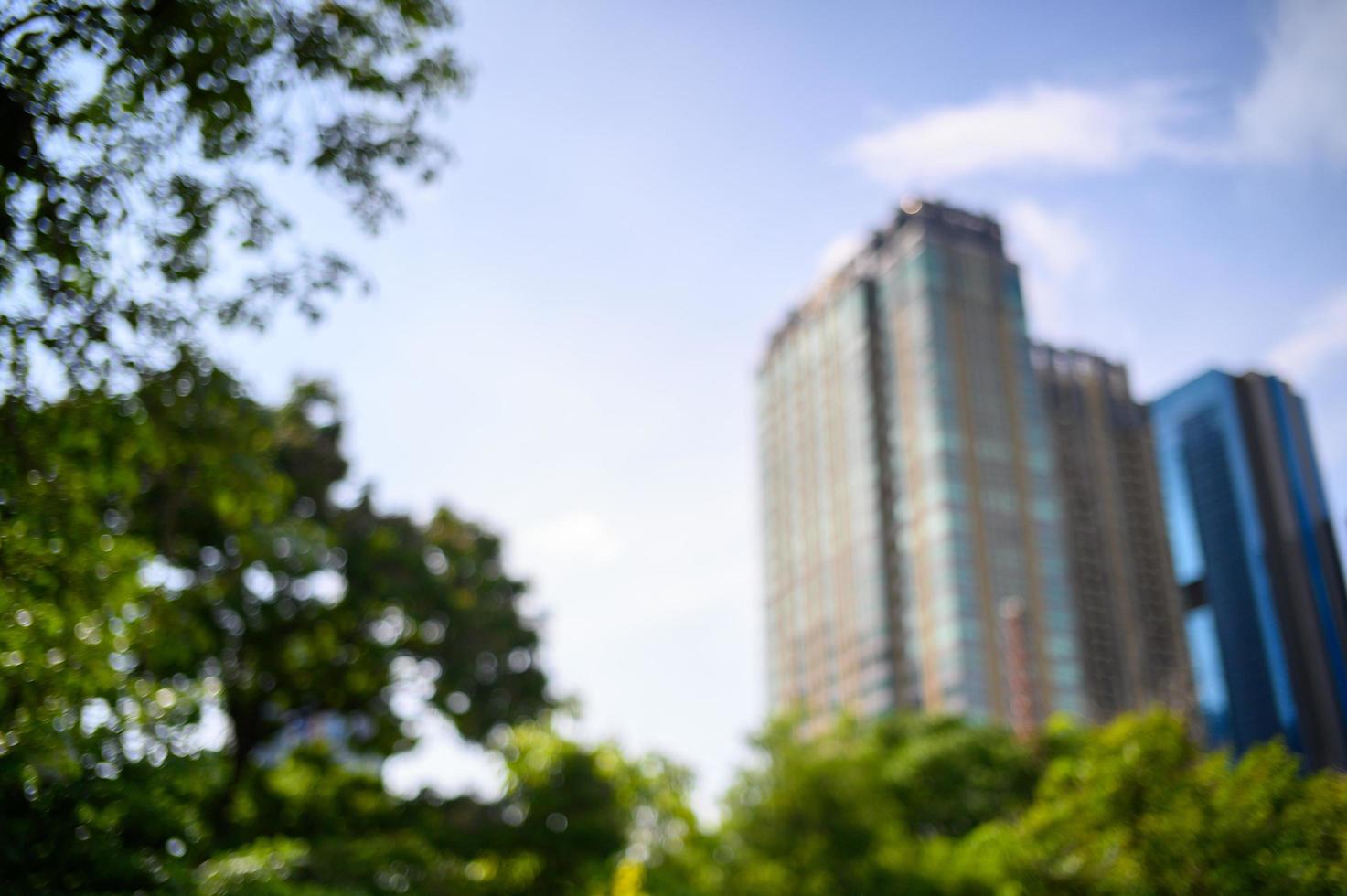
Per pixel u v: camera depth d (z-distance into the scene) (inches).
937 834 1567.4
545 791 1039.0
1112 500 5275.6
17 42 363.3
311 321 458.3
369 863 926.4
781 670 5447.8
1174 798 479.8
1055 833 516.4
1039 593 4394.7
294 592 992.9
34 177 377.1
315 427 1093.1
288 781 1044.5
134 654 525.3
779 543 5718.5
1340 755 1585.9
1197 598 3080.7
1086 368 5600.4
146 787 462.3
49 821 415.2
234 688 982.4
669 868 1216.2
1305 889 416.5
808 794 1418.6
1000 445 4648.1
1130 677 4879.4
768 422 6082.7
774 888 1347.2
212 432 544.7
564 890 1032.2
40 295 403.2
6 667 412.2
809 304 5826.8
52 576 432.1
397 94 442.3
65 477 452.4
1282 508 1971.0
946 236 5036.9
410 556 1098.7
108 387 441.4
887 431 4968.0
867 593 4785.9
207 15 377.1
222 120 399.9
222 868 618.5
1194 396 3171.8
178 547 839.7
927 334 4776.1
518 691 1125.1
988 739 1668.3
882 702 4527.6
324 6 419.5
